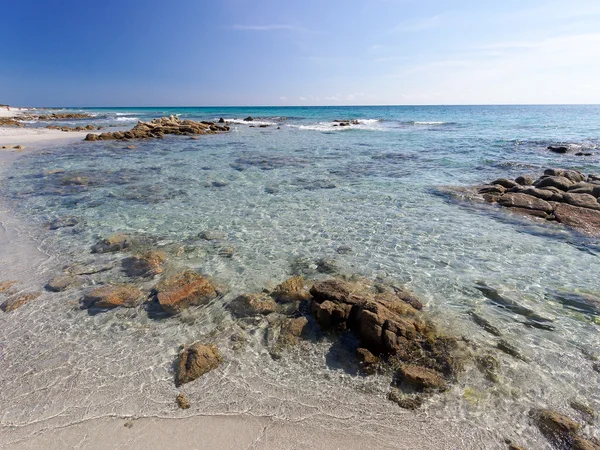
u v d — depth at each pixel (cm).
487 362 501
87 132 4309
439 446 391
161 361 516
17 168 1905
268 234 988
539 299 657
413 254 854
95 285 712
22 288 701
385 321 540
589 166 1834
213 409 439
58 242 925
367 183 1590
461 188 1437
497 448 387
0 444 395
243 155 2428
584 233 966
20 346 545
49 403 447
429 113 9688
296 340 555
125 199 1328
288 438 403
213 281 728
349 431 410
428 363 496
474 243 916
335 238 957
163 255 834
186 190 1466
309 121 6681
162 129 4075
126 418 426
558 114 8112
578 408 430
